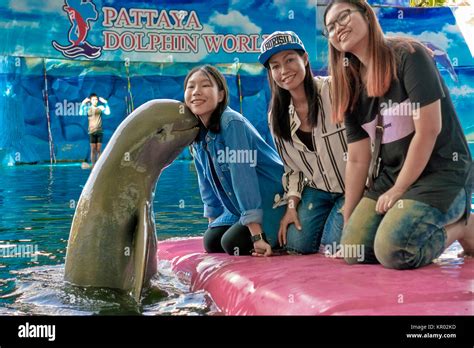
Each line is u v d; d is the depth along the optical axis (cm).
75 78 1641
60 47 1614
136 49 1686
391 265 289
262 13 1741
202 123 353
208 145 355
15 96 1545
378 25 304
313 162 360
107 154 325
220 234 377
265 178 374
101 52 1655
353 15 300
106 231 314
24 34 1575
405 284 254
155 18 1691
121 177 318
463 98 1778
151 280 335
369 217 314
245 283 282
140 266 299
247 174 345
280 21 1744
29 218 576
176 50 1712
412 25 1802
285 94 353
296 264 312
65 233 496
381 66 300
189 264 358
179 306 287
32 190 837
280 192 376
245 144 346
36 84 1596
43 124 1587
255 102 1744
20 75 1572
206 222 574
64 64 1630
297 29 1734
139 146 321
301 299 243
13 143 1515
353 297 236
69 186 895
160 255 401
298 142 357
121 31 1666
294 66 336
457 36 1798
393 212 293
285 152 367
